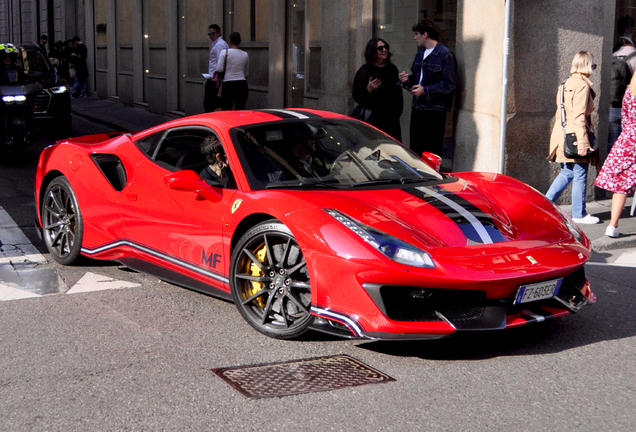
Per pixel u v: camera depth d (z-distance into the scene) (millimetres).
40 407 3146
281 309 3973
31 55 13531
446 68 8227
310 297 3822
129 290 4918
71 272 5363
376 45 8289
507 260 3650
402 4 9648
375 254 3535
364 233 3637
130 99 20422
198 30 16125
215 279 4375
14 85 10961
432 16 9102
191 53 16578
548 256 3768
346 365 3629
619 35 8609
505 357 3746
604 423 3006
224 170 4438
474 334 4086
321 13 11305
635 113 6219
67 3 25609
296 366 3611
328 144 4645
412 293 3605
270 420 3014
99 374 3506
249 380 3436
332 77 10781
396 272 3480
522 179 7945
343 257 3602
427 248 3604
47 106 13031
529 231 4000
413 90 8203
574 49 7988
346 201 3943
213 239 4336
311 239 3730
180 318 4340
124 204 5004
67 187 5434
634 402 3213
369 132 5016
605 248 6246
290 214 3863
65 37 25766
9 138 10641
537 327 4227
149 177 4863
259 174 4289
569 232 4117
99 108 19828
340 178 4348
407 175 4555
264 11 13211
